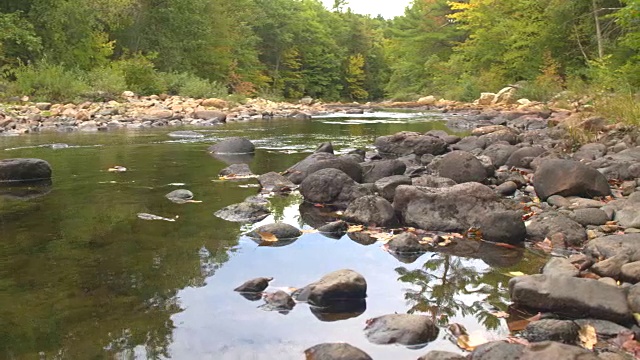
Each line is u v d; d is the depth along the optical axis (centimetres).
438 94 3306
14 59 1844
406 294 274
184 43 2858
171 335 221
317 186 480
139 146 874
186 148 852
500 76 2747
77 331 223
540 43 2455
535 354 195
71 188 524
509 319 245
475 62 3014
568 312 247
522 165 657
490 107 2141
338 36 5931
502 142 779
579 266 303
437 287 285
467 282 293
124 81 1972
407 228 401
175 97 1998
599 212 400
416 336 222
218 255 327
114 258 316
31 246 337
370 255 337
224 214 423
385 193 473
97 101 1711
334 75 5322
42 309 245
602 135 812
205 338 220
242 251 336
